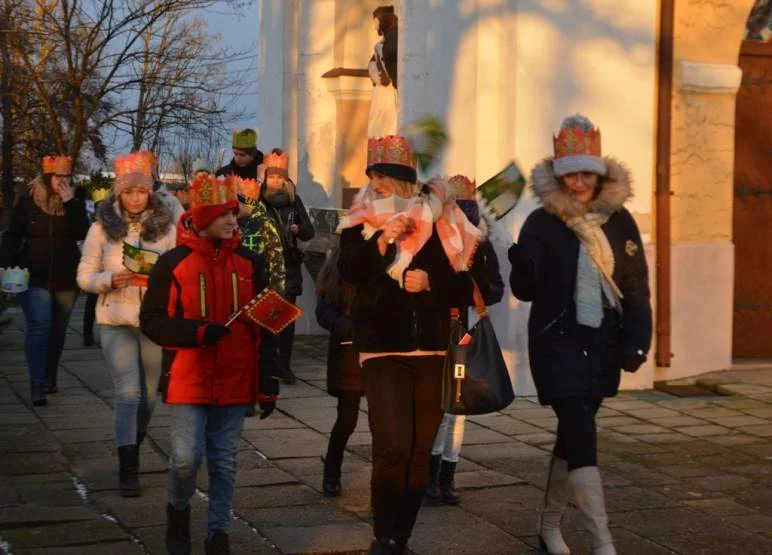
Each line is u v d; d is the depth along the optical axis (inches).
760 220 469.4
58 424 366.0
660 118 430.6
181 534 225.8
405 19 452.4
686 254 439.8
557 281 225.5
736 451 331.3
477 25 423.5
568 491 233.1
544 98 412.8
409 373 215.6
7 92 767.1
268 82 634.2
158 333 217.5
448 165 432.5
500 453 326.0
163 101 816.9
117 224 286.2
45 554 233.3
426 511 268.1
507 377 216.2
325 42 591.5
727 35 448.8
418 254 212.8
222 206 222.4
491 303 275.0
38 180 404.2
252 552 236.7
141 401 289.9
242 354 224.4
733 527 257.4
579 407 222.2
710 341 448.5
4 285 385.4
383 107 533.0
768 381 434.6
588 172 225.0
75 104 755.4
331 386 275.1
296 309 223.5
